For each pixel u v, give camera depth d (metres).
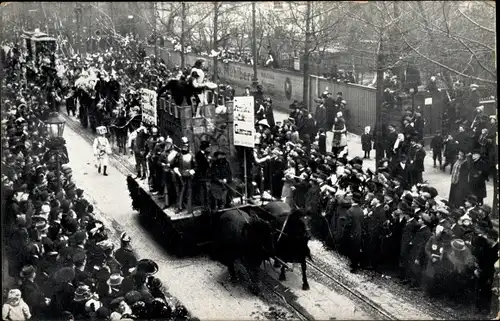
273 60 30.70
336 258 17.00
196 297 15.02
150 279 14.27
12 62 28.39
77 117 31.89
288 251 15.31
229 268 15.71
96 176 24.25
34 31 28.73
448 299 14.21
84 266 13.98
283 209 15.73
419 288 14.96
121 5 26.31
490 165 18.64
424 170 22.17
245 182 17.56
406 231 15.04
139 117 26.22
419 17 20.86
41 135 21.94
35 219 14.89
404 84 25.95
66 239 14.66
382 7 21.48
